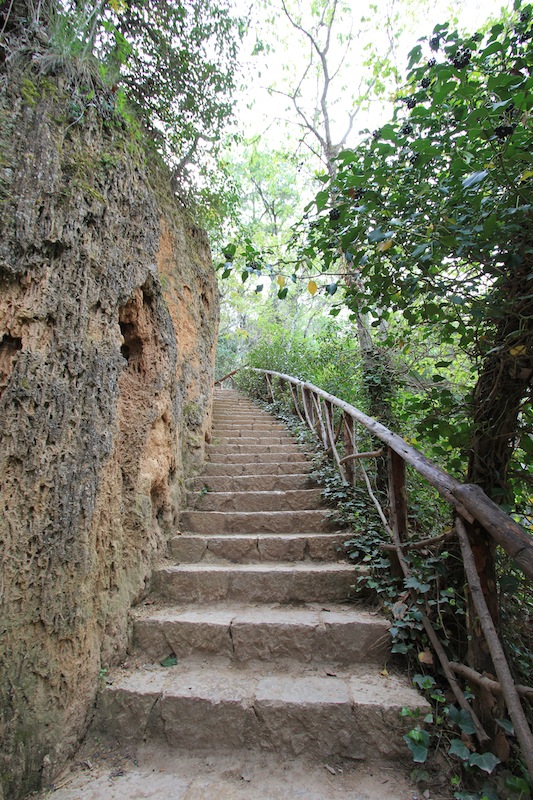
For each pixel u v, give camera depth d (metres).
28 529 1.60
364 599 2.37
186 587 2.46
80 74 2.13
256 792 1.46
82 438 1.83
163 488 2.83
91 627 1.81
